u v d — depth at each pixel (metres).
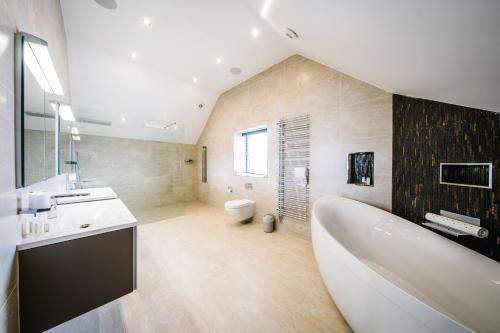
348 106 2.08
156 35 2.22
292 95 2.64
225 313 1.32
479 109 1.30
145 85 3.13
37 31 1.04
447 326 0.68
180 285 1.61
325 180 2.29
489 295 1.00
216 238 2.57
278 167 2.81
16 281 0.75
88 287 0.95
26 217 0.88
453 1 0.57
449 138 1.45
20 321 0.78
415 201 1.64
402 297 0.82
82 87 2.73
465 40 0.72
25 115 0.84
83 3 1.76
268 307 1.38
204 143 4.50
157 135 4.09
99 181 3.44
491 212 1.26
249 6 1.73
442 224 1.40
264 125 3.04
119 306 1.37
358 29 1.06
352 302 1.09
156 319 1.26
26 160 0.85
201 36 2.24
